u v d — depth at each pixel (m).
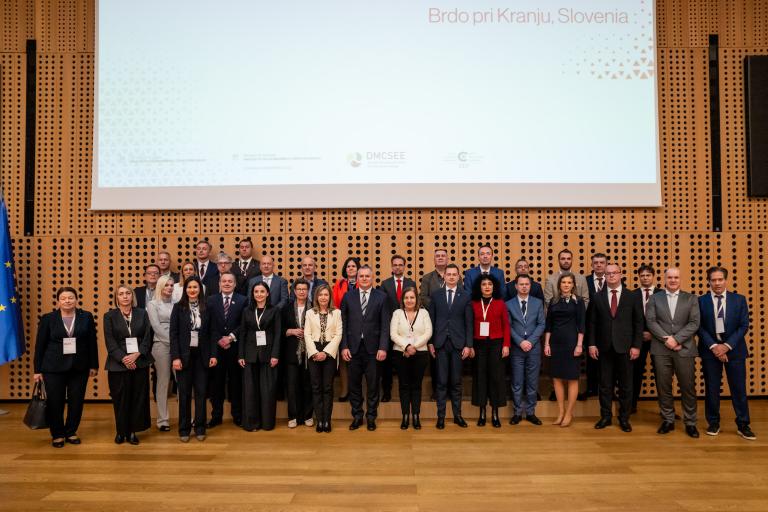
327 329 4.95
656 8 6.35
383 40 6.16
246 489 3.42
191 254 6.25
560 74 6.18
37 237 6.31
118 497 3.30
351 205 6.16
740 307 4.66
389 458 4.06
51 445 4.45
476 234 6.22
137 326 4.52
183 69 6.17
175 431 4.95
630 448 4.32
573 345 4.99
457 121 6.16
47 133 6.36
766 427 4.97
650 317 4.87
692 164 6.32
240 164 6.16
